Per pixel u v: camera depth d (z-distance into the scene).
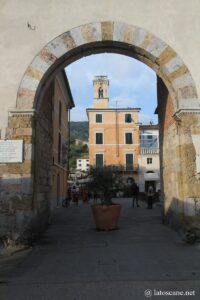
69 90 31.44
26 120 10.82
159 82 15.41
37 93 11.11
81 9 11.39
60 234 12.47
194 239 10.41
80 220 17.14
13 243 10.05
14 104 10.91
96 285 6.41
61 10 11.39
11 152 10.62
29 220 10.41
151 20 11.40
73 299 5.70
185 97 11.05
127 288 6.21
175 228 12.44
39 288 6.30
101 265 7.86
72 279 6.81
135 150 58.66
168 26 11.38
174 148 12.27
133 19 11.38
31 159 10.69
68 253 9.22
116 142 58.94
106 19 11.34
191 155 10.81
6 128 10.77
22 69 11.08
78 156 107.25
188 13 11.49
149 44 11.26
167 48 11.25
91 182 13.96
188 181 10.72
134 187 26.91
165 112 14.19
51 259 8.56
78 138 130.88
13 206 10.42
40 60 11.12
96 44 11.43
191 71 11.16
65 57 11.50
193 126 10.90
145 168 57.06
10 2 11.48
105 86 61.38
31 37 11.25
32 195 10.66
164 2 11.52
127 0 11.47
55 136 24.67
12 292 6.10
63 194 31.66
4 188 10.50
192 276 6.86
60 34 11.26
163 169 15.05
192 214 10.58
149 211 22.30
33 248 9.95
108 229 13.30
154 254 8.89
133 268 7.54
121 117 59.59
